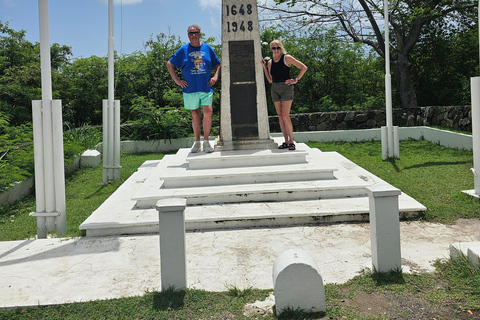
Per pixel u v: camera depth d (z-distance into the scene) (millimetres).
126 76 16438
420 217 5477
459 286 3494
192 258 4449
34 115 5402
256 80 7664
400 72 16172
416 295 3406
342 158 9562
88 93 16188
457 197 6156
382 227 3701
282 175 6582
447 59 17156
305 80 17672
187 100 7586
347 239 4828
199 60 7473
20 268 4312
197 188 6355
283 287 3170
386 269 3740
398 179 7523
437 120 12805
